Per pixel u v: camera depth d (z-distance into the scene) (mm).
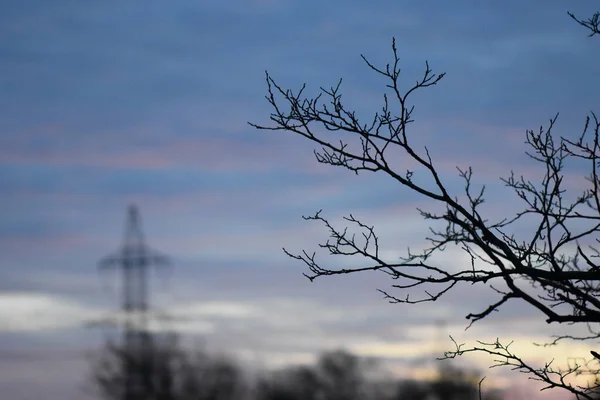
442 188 10969
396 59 11242
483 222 11086
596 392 12375
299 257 11789
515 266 10586
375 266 11516
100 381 61531
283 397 75938
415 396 55312
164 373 64000
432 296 11438
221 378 69438
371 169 11227
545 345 12797
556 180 11070
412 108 11195
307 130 11422
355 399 75375
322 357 77812
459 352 12586
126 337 53469
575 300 10633
